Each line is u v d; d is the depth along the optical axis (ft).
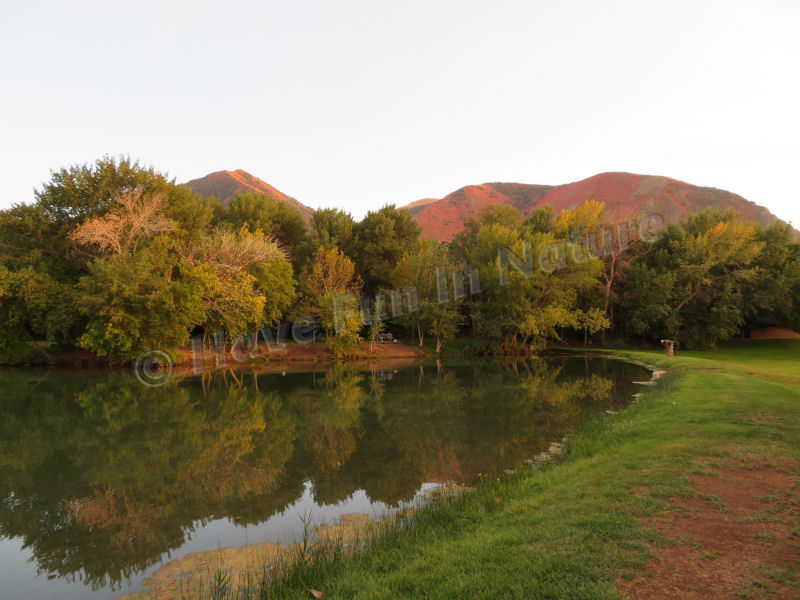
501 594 14.47
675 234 165.27
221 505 32.12
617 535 18.29
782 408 42.80
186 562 23.77
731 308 144.56
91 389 85.71
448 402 69.56
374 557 19.86
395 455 42.80
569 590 14.30
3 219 116.16
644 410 49.62
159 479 37.91
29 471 40.34
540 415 57.57
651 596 13.70
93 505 32.76
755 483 23.62
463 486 32.48
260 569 22.13
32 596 21.29
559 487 26.25
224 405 69.82
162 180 138.10
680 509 20.67
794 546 16.72
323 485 35.32
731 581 14.40
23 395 79.56
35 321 112.16
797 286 150.92
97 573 23.22
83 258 122.42
